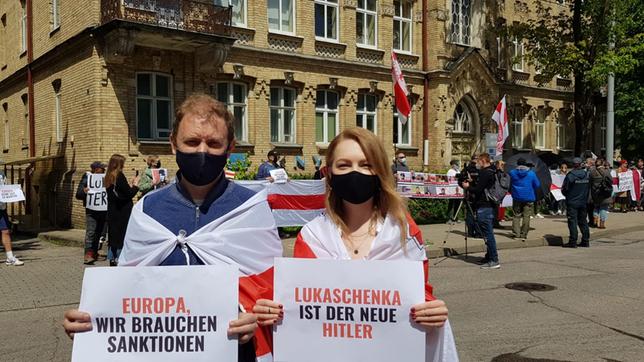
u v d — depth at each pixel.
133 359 2.38
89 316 2.38
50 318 7.05
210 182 2.55
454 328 6.45
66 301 7.96
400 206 2.68
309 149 20.11
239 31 18.34
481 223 10.69
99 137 15.45
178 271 2.39
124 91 15.79
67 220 16.86
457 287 8.80
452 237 14.31
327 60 20.36
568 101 31.67
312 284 2.50
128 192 9.91
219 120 2.54
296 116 19.95
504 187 10.71
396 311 2.46
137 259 2.50
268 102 18.98
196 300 2.39
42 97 19.53
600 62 21.47
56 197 17.62
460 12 25.67
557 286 8.82
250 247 2.56
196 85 17.17
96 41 15.43
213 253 2.48
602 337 6.09
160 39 15.46
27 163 19.50
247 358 2.55
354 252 2.68
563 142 32.16
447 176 17.38
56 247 13.48
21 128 21.88
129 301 2.39
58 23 18.42
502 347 5.74
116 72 15.64
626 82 30.00
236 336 2.39
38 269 10.48
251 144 18.47
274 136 19.59
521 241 13.68
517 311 7.24
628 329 6.40
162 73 16.66
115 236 9.87
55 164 18.25
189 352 2.39
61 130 18.27
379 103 22.50
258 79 18.67
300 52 19.86
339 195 2.68
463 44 25.34
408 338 2.45
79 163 16.53
